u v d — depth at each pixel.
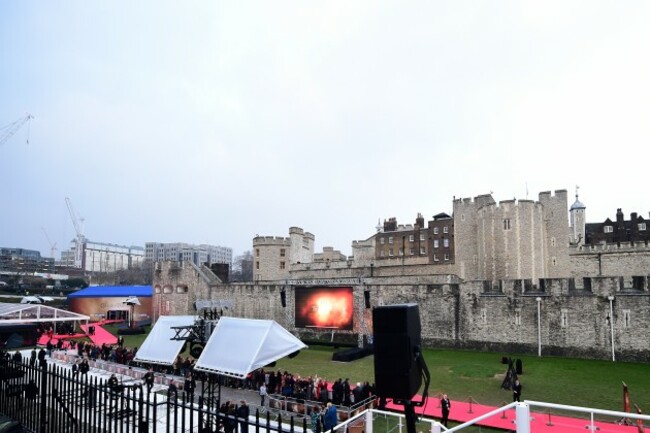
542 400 19.98
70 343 35.84
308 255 78.19
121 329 47.28
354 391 17.64
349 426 13.76
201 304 28.17
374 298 39.12
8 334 35.00
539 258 47.44
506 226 47.38
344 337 39.72
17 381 10.58
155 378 21.36
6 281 104.56
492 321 34.03
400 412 16.91
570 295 31.19
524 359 30.34
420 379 5.51
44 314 39.91
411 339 5.32
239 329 16.17
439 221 63.72
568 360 29.75
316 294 40.97
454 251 57.47
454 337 35.53
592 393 21.06
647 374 25.02
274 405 18.30
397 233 68.44
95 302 60.75
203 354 15.87
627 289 29.64
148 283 138.00
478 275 50.38
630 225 69.88
